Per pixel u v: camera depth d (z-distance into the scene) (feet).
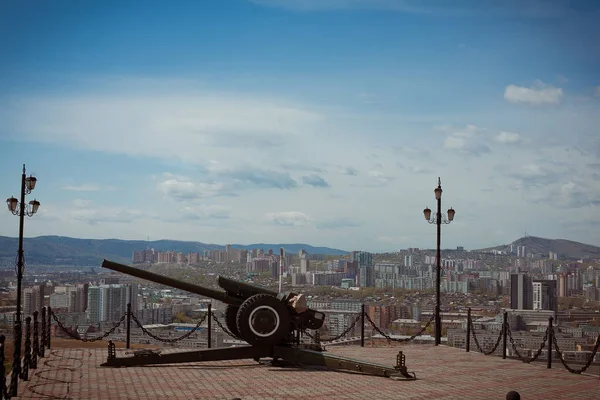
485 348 97.50
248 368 52.65
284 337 52.54
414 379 48.83
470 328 70.18
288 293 54.34
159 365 54.03
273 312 51.90
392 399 40.81
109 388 43.42
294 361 52.03
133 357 52.90
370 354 66.39
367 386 45.16
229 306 55.16
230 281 54.44
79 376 48.26
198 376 48.57
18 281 71.61
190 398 40.27
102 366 52.65
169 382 45.98
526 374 53.21
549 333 58.59
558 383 48.70
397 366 49.44
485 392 43.98
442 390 44.42
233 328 55.16
